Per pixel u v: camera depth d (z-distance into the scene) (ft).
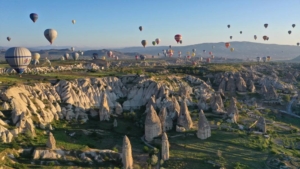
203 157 226.58
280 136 280.51
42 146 221.66
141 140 274.16
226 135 264.11
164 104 329.31
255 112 366.22
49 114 295.07
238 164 212.43
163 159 225.97
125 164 213.05
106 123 315.78
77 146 237.86
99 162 219.41
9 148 208.85
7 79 356.59
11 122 247.91
